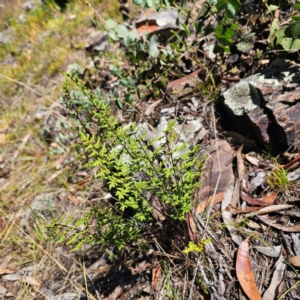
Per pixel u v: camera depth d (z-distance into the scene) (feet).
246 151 2.35
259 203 2.11
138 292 2.09
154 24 3.33
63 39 4.15
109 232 1.91
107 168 1.73
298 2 2.45
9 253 2.64
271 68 2.37
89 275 2.31
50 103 3.54
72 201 2.75
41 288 2.39
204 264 1.94
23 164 3.18
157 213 2.12
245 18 2.82
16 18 4.69
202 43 2.94
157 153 1.79
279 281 1.84
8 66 4.19
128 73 3.06
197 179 2.23
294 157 2.16
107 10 4.13
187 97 2.70
